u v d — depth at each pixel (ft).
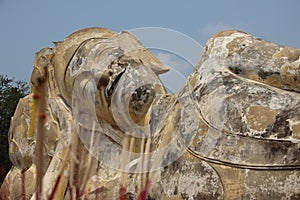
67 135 108.17
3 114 274.36
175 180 84.89
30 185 117.80
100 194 91.50
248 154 80.18
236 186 79.71
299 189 77.46
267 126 80.18
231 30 89.61
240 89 83.61
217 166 81.61
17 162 127.54
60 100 112.98
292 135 78.84
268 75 83.25
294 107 80.48
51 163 107.14
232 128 82.02
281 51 83.56
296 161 78.07
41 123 58.85
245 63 84.64
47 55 117.80
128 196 89.10
